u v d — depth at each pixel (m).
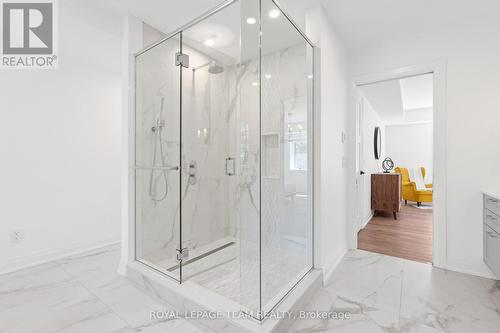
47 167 2.76
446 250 2.37
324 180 2.20
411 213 4.88
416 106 6.07
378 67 2.78
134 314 1.72
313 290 1.91
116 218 3.34
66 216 2.89
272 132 1.70
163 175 2.36
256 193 1.59
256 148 1.60
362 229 3.74
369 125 4.54
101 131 3.21
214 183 2.76
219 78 2.81
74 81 2.97
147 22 2.37
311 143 2.16
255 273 1.54
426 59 2.49
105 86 3.25
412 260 2.57
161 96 2.38
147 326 1.59
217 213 2.77
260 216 1.56
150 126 2.35
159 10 2.18
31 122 2.64
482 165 2.23
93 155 3.13
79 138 3.01
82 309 1.78
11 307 1.81
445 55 2.40
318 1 2.08
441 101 2.40
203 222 2.61
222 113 2.84
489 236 2.08
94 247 3.11
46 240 2.73
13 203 2.52
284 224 1.80
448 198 2.36
